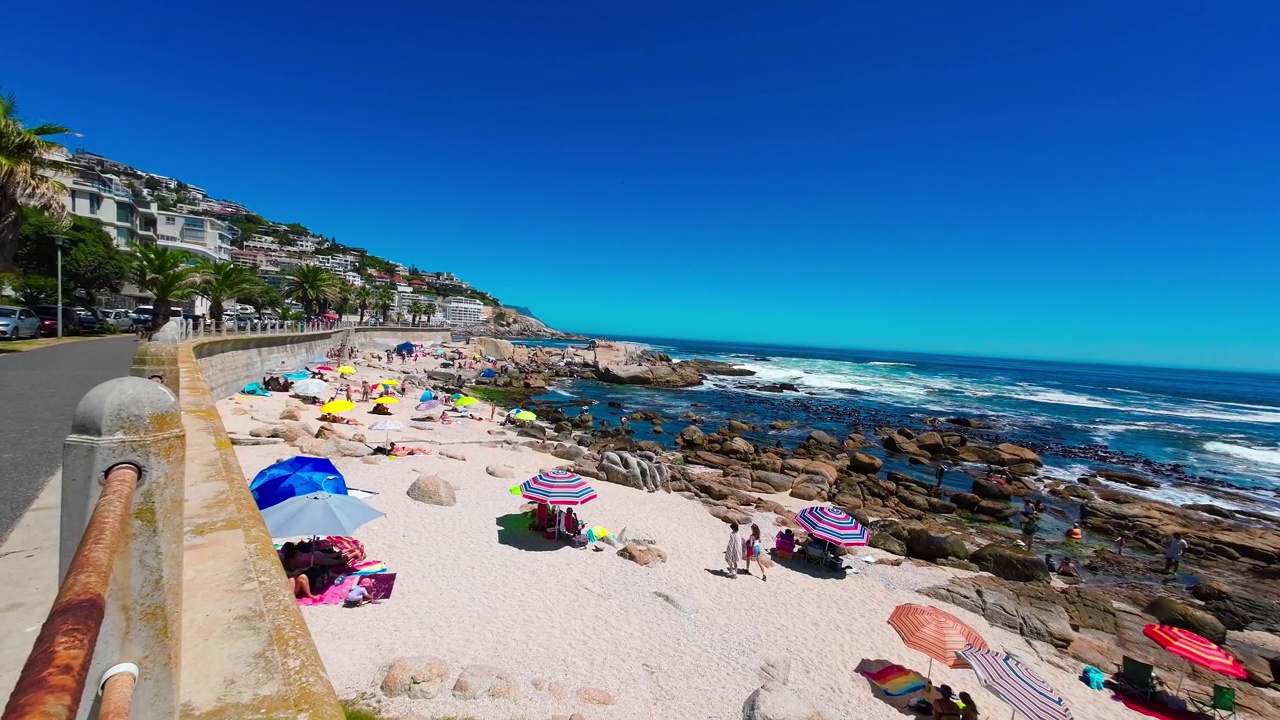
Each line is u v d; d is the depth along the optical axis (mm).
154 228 66000
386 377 50312
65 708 880
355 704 8719
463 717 8727
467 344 95000
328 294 66562
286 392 32562
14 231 22719
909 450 38781
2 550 5594
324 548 12883
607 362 83438
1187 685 12969
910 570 17828
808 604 14609
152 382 2223
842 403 61969
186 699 2061
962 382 92938
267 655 2373
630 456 25000
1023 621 14812
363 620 10961
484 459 24859
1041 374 137125
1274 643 15484
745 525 20625
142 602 1844
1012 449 38344
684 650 11539
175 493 2084
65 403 12383
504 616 11883
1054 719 9383
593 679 10242
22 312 27109
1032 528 23250
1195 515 26625
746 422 47625
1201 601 17797
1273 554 21875
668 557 16328
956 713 10234
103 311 39750
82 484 1994
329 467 12531
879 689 11234
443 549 14656
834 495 26734
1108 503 28156
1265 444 46000
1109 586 18938
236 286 37562
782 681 11023
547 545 15766
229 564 3096
